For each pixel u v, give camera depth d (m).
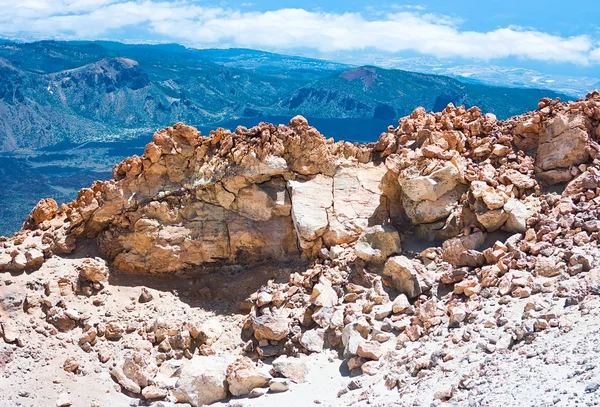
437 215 14.77
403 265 13.52
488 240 13.94
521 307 11.32
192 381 12.41
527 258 12.61
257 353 13.55
